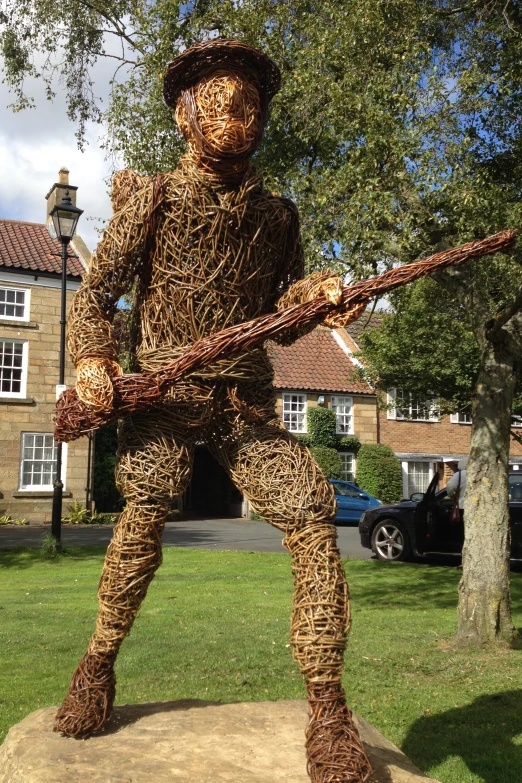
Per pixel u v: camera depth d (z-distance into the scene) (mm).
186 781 2398
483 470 6094
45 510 19844
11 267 19797
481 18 6898
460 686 4961
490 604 5961
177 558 12234
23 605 7898
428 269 2414
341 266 6340
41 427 19953
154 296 2727
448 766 3742
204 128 2512
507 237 2395
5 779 2600
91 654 2803
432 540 11648
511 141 7375
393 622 7020
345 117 6766
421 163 6219
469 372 14586
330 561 2469
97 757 2586
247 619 7133
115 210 2916
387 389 16438
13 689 4836
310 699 2389
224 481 24219
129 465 2707
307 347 25641
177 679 5066
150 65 8570
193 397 2664
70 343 2688
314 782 2285
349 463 24453
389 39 7012
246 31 7805
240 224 2621
